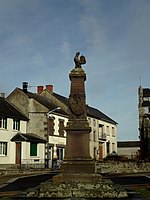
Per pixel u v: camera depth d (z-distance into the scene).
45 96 46.25
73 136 14.98
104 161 32.44
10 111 37.31
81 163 14.52
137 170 33.22
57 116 41.81
